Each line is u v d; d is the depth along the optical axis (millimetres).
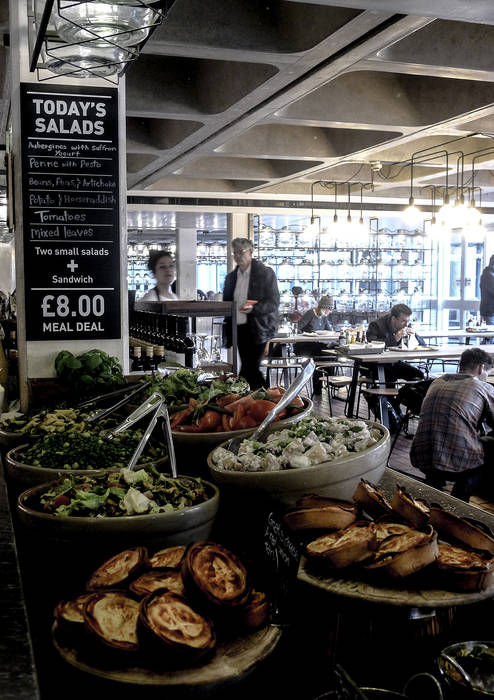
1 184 9531
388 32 4340
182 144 7594
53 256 3525
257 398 2154
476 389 4477
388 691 1045
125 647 1023
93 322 3600
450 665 1086
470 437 4426
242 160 10047
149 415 2312
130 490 1385
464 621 1215
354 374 7801
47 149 3467
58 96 3451
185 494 1456
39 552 1345
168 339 4547
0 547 1561
